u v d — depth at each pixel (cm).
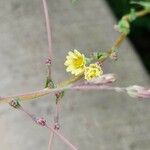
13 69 64
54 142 56
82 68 30
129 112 60
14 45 67
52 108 59
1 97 28
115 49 34
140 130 59
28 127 57
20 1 72
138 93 26
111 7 73
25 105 59
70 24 70
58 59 65
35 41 67
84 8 73
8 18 70
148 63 73
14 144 56
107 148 56
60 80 62
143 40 74
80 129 58
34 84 62
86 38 68
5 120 58
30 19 70
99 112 60
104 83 27
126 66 66
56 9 72
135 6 68
